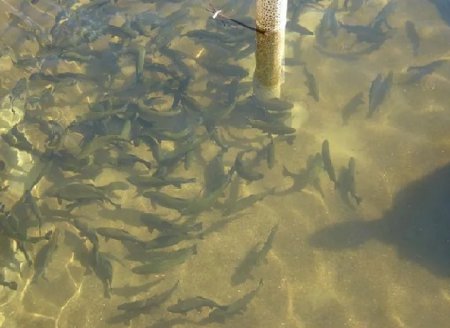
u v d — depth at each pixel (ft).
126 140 12.24
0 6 15.64
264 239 11.23
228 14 14.79
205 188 11.77
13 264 11.06
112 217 11.54
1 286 10.87
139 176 11.66
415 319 10.38
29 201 11.52
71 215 11.56
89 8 15.29
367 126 12.55
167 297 10.64
